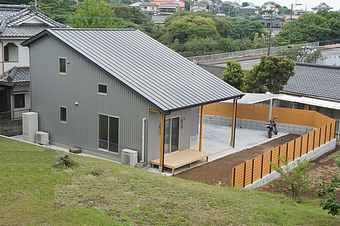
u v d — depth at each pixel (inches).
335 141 850.1
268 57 1065.5
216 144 767.7
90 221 307.4
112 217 327.0
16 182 354.0
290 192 559.2
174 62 761.0
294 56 1971.0
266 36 3496.6
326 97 1008.2
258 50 2476.6
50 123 716.0
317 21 3090.6
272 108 927.0
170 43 2815.0
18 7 1086.4
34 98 735.7
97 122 638.5
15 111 844.6
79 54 630.5
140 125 582.6
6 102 912.3
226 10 5959.6
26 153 454.0
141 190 404.2
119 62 652.7
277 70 1055.6
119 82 585.0
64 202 342.6
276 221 356.2
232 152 724.7
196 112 789.2
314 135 743.1
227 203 396.2
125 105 596.1
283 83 1069.8
